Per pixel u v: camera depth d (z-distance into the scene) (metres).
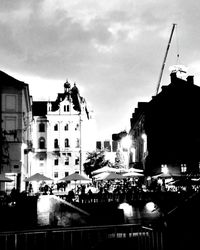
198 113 58.38
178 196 29.41
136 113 82.38
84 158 97.88
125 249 10.45
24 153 59.53
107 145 126.50
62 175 97.12
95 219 15.29
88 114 107.25
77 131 98.81
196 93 59.09
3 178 32.75
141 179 68.94
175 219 12.05
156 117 59.94
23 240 10.93
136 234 11.64
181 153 56.94
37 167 97.00
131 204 32.47
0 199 29.22
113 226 9.91
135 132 84.94
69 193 33.41
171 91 59.94
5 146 51.81
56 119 98.62
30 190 49.44
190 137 57.50
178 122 58.50
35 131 98.31
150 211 26.77
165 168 56.84
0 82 54.41
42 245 10.56
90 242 11.05
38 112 100.12
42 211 26.09
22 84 55.03
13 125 54.09
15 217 22.42
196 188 36.31
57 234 11.07
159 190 40.97
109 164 88.25
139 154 76.88
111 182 54.22
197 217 12.45
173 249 10.73
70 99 100.12
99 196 32.53
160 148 58.38
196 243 11.34
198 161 55.94
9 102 54.59
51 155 97.62
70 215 21.11
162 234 10.11
